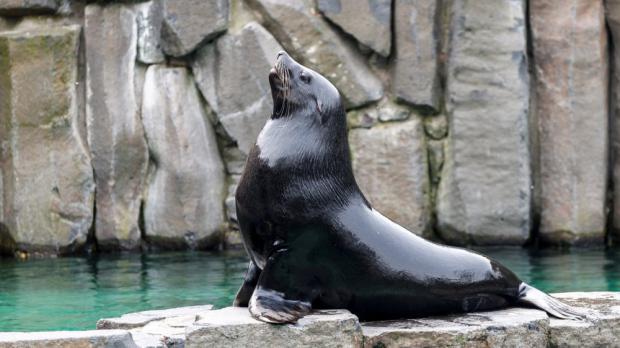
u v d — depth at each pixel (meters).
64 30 26.44
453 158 26.55
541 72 26.53
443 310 14.15
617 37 26.53
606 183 26.95
